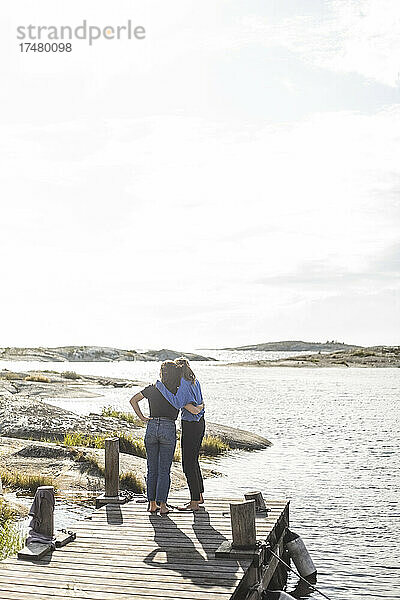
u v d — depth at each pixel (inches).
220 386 2760.8
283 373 4498.0
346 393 2305.6
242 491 665.6
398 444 1043.9
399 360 6082.7
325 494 655.1
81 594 273.3
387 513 574.9
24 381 1961.1
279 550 399.5
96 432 924.0
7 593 274.2
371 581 398.9
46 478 634.8
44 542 336.5
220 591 276.8
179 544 343.3
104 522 389.4
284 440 1090.7
